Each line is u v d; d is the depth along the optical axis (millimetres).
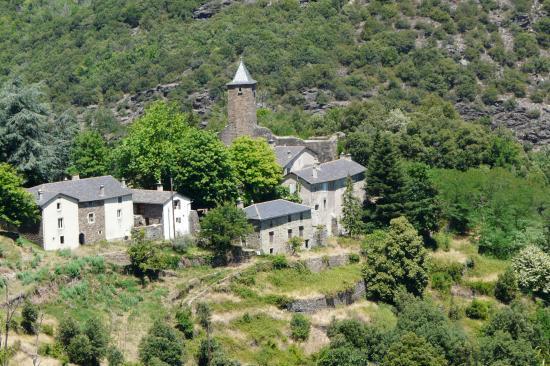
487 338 185000
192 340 171000
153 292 178500
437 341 176625
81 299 170000
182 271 186250
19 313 159125
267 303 184250
